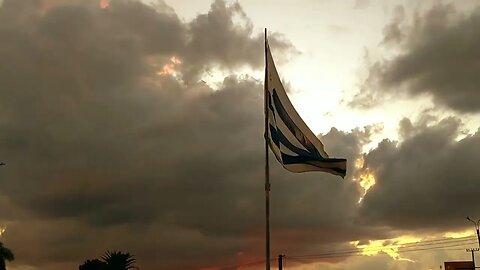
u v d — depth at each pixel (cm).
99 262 7019
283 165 2364
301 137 2455
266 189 2320
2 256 6138
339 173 2422
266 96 2411
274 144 2358
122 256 7106
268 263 2261
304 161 2423
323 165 2444
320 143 2514
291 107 2470
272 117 2394
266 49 2439
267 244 2283
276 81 2433
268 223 2297
